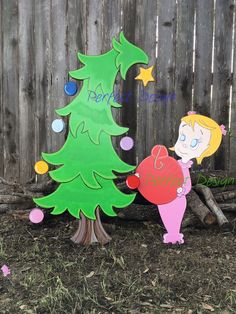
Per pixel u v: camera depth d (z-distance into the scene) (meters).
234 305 1.54
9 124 2.42
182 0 2.30
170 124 2.37
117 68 1.98
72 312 1.48
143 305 1.53
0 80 2.40
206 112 2.37
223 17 2.32
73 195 1.99
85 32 2.32
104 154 1.99
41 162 1.99
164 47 2.32
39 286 1.64
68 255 1.90
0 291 1.62
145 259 1.87
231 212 2.26
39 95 2.39
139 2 2.29
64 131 2.39
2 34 2.37
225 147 2.39
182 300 1.57
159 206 2.02
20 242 2.04
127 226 2.24
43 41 2.36
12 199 2.30
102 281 1.68
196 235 2.13
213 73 2.35
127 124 2.37
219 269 1.79
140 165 2.01
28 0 2.34
